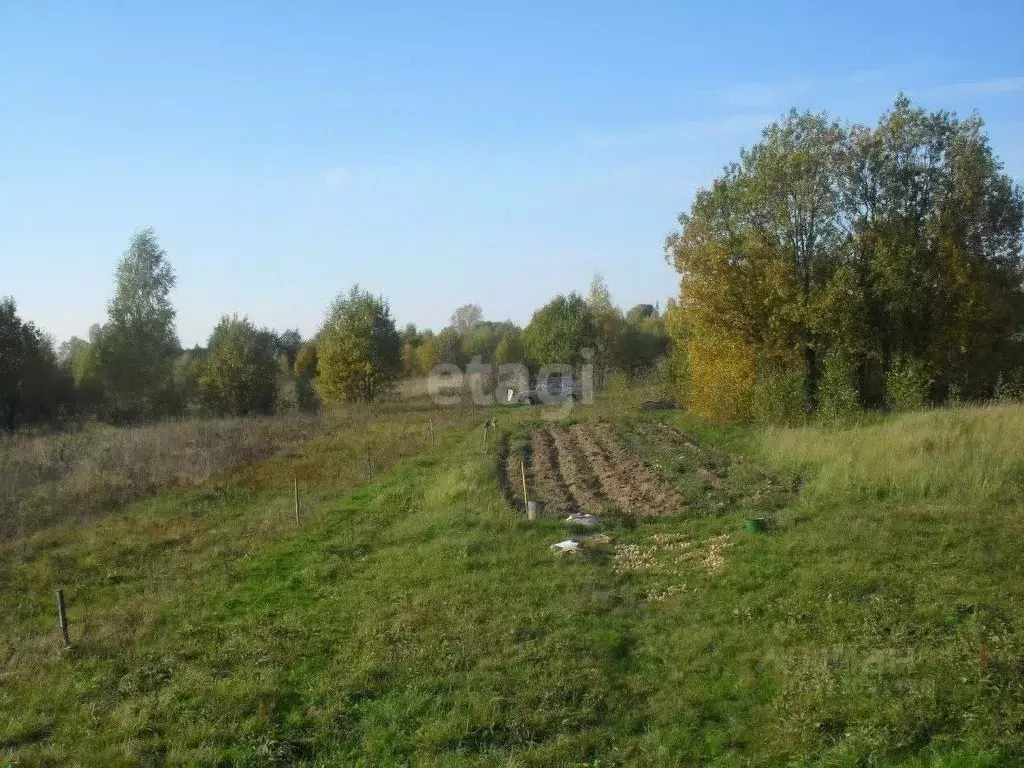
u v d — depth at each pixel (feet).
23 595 44.70
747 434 92.73
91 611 41.32
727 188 103.60
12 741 26.66
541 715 26.08
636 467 76.59
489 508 58.03
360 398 172.65
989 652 26.00
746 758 23.02
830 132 97.60
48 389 156.87
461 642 32.55
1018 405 69.67
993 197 97.45
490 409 161.58
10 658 34.37
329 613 38.11
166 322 167.53
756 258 98.68
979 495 46.52
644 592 38.52
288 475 81.97
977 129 96.63
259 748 24.80
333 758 24.29
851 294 93.56
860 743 21.98
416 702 27.20
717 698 27.12
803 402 89.51
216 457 90.22
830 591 34.22
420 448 100.32
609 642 32.09
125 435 110.93
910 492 49.03
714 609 34.83
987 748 20.67
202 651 34.06
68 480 77.10
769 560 40.14
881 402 103.09
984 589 32.50
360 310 172.35
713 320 102.37
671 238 106.73
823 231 98.78
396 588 41.01
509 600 37.81
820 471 60.03
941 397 99.04
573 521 53.42
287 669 31.48
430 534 52.26
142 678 31.32
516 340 214.28
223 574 46.44
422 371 230.48
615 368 195.62
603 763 23.34
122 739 26.07
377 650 32.24
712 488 62.13
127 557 51.72
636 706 26.91
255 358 164.35
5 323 147.02
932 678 24.73
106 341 161.79
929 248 97.04
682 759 23.43
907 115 97.30
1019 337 103.86
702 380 106.73
